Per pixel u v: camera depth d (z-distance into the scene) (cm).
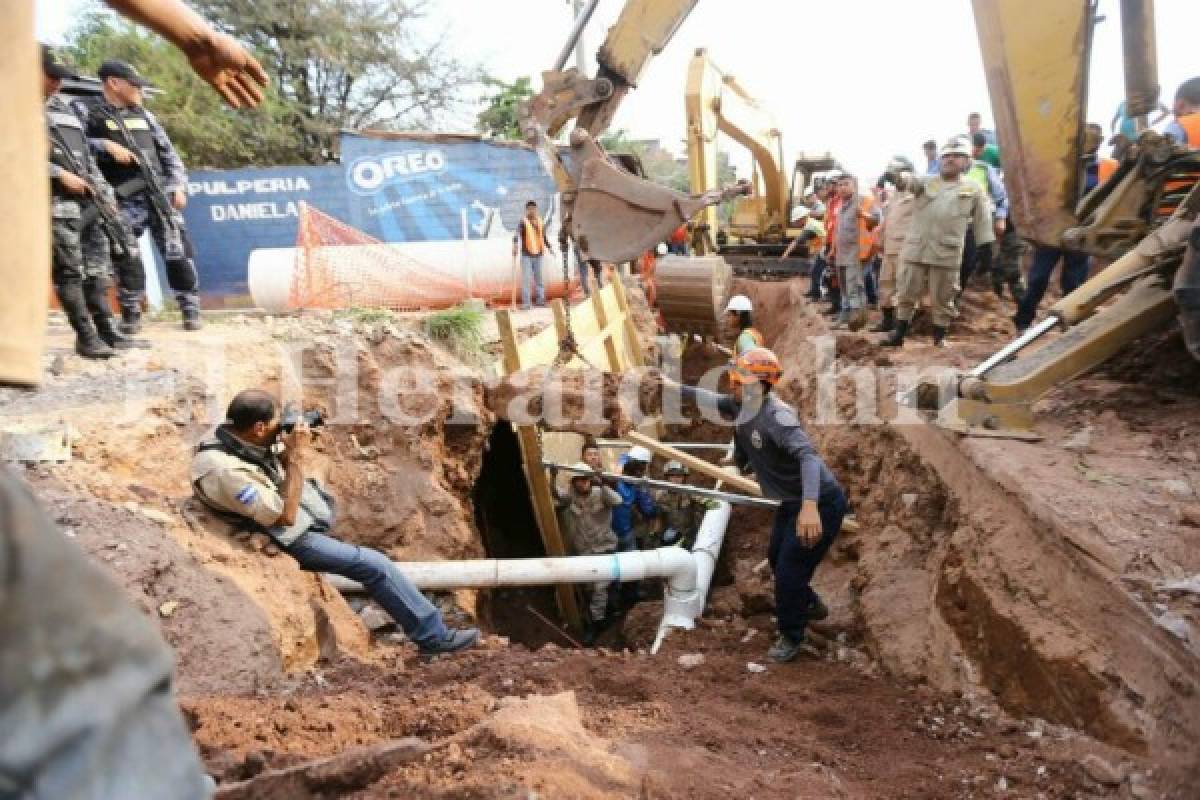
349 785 290
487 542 963
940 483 593
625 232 598
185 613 440
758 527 928
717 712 448
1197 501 447
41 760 85
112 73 693
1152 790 348
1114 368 697
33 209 102
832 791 352
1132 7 598
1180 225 564
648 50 605
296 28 2720
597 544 909
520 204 1803
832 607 646
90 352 630
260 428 508
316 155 2747
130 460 543
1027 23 586
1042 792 364
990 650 461
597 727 402
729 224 1797
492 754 307
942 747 422
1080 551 416
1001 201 1022
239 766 310
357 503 697
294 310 1210
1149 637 371
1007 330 1028
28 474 484
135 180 707
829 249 1222
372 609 623
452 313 873
